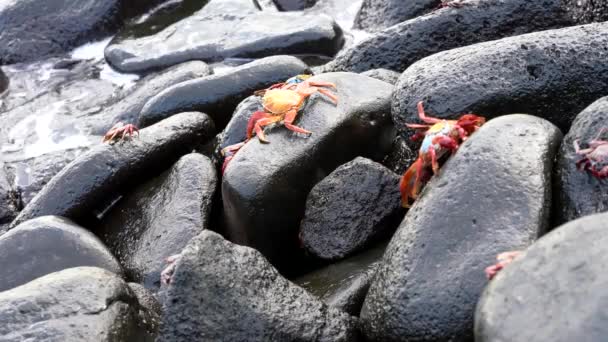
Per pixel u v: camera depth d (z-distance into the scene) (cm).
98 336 169
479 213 166
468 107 192
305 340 168
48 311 171
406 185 187
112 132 216
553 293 149
